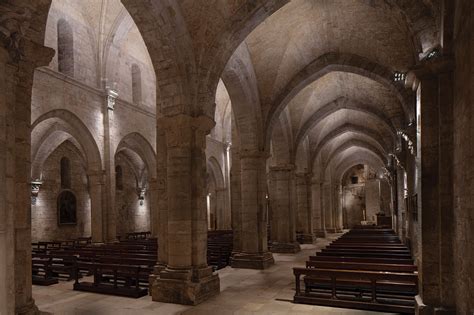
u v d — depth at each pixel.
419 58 7.29
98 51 20.58
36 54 7.06
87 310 8.74
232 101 15.45
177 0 9.75
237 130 15.99
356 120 25.78
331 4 12.77
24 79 7.01
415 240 11.95
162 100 10.17
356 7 12.62
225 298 9.81
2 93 4.08
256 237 15.23
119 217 28.62
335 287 9.05
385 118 20.53
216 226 33.59
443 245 6.61
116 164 28.69
